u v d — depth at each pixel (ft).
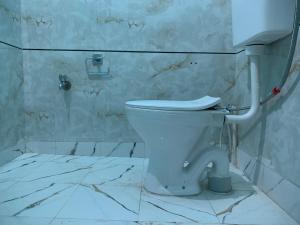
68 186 3.63
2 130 4.48
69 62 5.06
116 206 3.07
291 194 2.89
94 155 5.20
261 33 3.03
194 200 3.30
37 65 5.09
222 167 3.54
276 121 3.30
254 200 3.33
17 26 4.93
